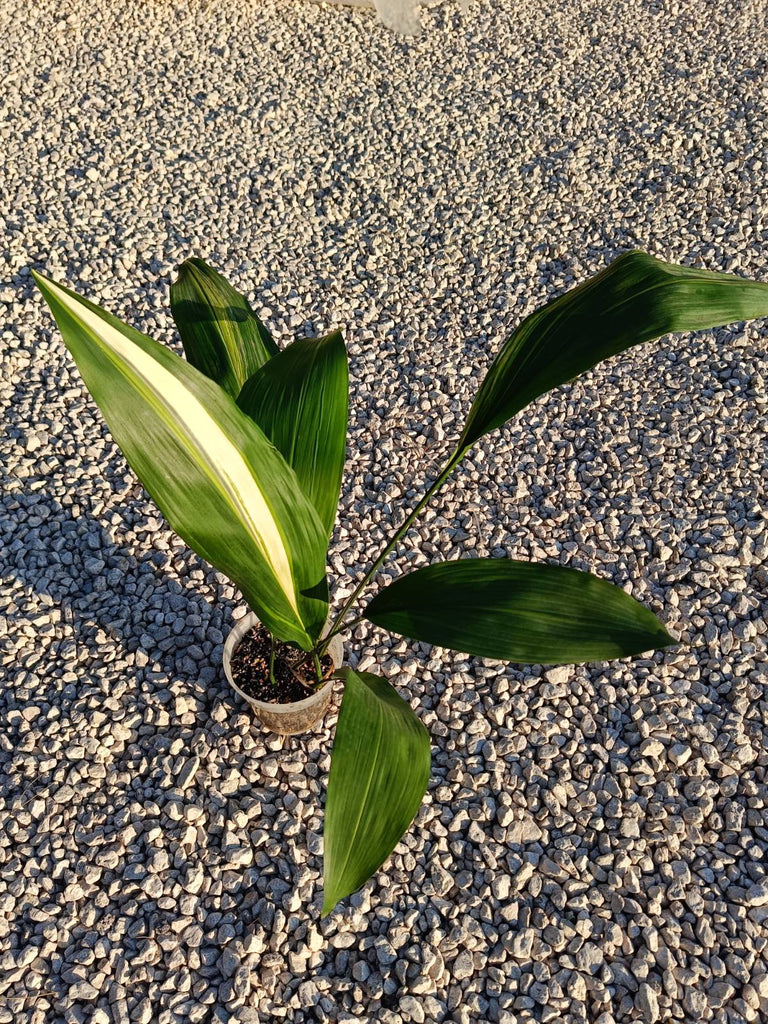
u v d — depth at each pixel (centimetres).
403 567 114
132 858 90
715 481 125
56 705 101
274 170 173
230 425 61
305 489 77
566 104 191
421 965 83
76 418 130
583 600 67
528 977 83
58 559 114
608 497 123
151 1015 81
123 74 194
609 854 91
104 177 169
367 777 62
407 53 205
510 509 121
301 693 93
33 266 152
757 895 87
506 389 68
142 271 152
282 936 85
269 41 206
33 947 84
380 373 139
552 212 167
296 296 149
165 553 115
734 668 105
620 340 63
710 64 201
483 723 100
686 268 65
